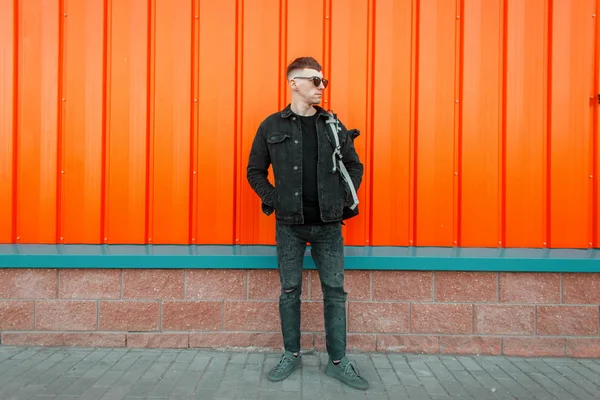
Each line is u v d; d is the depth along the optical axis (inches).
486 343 130.0
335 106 135.2
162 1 135.2
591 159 134.1
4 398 101.7
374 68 135.2
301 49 135.6
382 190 135.3
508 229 134.3
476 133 134.7
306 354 128.6
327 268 110.5
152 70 135.7
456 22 135.1
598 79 133.6
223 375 114.9
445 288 130.6
